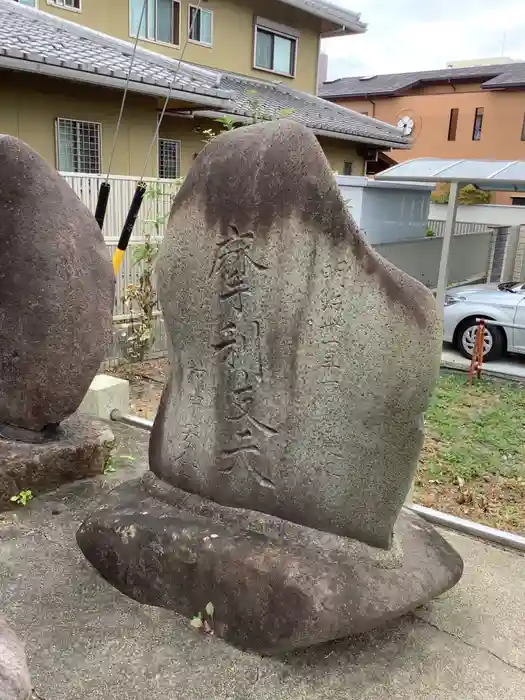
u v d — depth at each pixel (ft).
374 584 8.27
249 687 7.92
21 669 6.00
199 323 9.51
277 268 8.65
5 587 9.71
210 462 9.65
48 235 11.85
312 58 50.88
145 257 22.41
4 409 12.78
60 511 12.10
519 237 52.60
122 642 8.61
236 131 9.08
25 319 12.09
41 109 27.09
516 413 20.33
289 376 8.80
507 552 11.15
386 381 8.09
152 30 38.65
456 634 8.95
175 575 9.07
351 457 8.52
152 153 31.86
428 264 43.45
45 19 30.60
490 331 27.99
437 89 75.05
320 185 8.26
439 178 21.21
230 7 42.91
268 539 8.89
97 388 16.65
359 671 8.21
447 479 15.40
